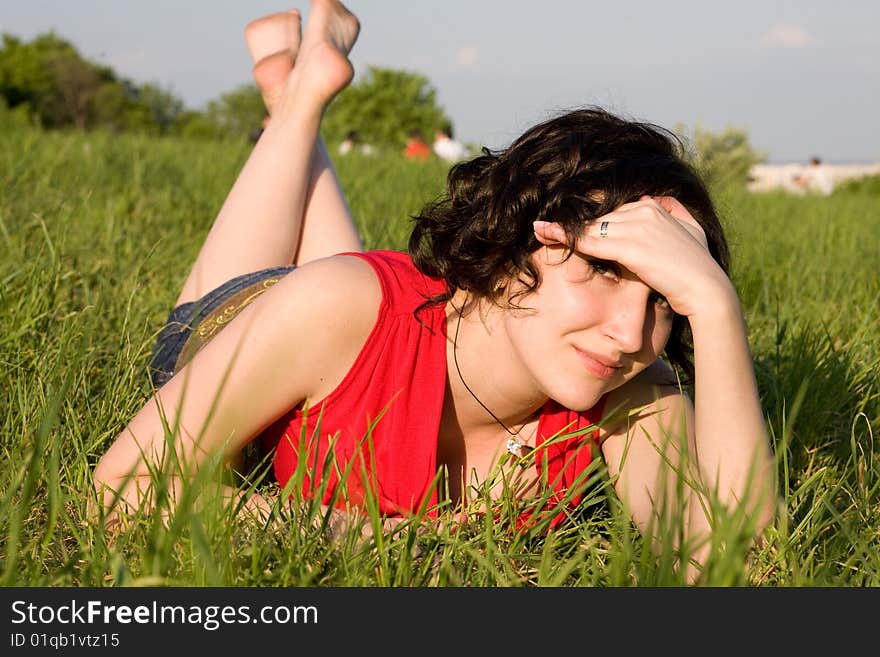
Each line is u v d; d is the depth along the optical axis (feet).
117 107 205.67
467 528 7.07
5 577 5.02
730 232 9.90
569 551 7.02
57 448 5.70
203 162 32.07
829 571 6.51
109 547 6.48
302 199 11.70
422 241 7.73
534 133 7.20
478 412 7.93
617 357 6.84
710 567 5.15
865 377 10.87
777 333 11.32
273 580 5.88
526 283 6.90
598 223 6.77
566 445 8.04
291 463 7.92
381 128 95.20
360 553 6.05
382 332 7.52
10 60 201.26
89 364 9.50
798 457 9.32
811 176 87.56
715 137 107.86
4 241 14.06
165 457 7.22
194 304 10.14
